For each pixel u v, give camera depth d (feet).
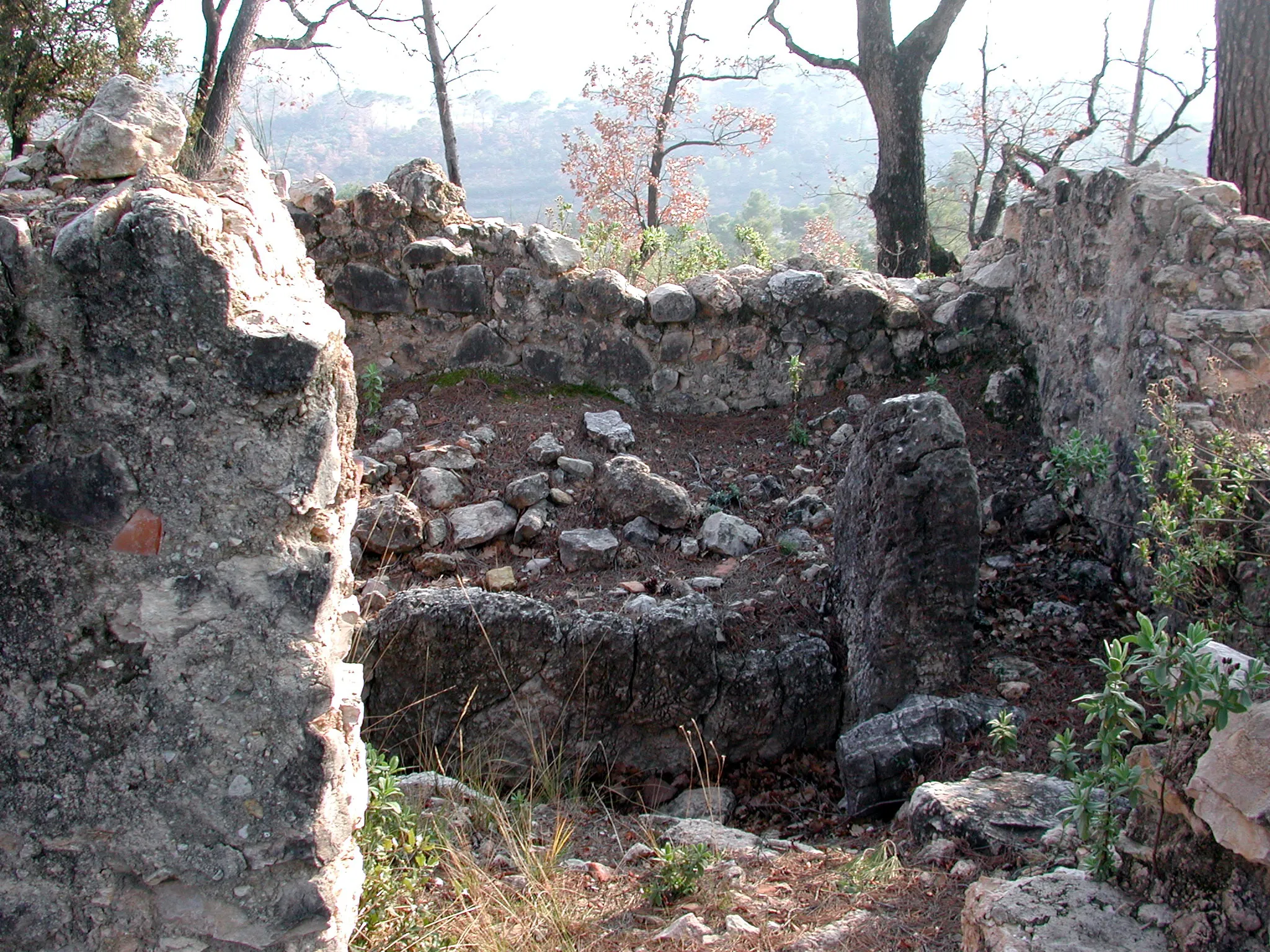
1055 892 8.08
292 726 6.93
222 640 6.86
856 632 14.47
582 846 11.84
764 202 119.03
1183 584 12.85
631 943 9.23
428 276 21.27
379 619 13.80
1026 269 20.89
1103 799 10.38
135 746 6.85
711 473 19.95
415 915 9.14
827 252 63.52
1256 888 7.00
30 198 8.23
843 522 15.49
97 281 6.56
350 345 21.42
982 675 14.14
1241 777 7.00
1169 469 14.43
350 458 7.71
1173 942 7.41
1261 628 12.31
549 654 13.75
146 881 6.93
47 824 6.84
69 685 6.79
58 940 6.91
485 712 13.85
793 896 10.07
